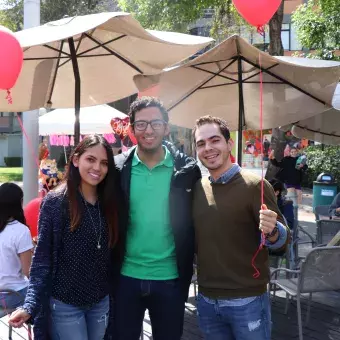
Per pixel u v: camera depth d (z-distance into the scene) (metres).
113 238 2.53
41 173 6.95
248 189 2.37
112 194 2.52
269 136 13.21
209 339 2.52
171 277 2.64
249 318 2.37
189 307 4.90
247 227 2.39
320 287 3.70
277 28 9.69
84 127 9.17
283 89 5.32
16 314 2.29
